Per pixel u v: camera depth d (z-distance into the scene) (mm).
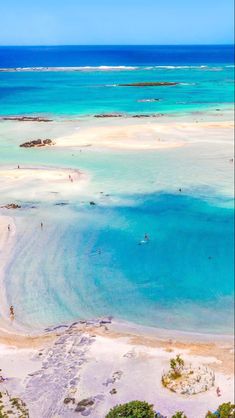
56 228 47688
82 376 27609
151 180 60844
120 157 70438
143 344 31219
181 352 30422
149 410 22938
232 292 37781
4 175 60938
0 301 35750
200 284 38812
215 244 45094
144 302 36438
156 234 46938
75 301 36250
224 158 69875
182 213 51500
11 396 25672
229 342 31891
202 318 34625
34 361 28938
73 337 31688
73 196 55469
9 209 51156
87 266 41156
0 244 44000
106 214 51125
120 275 39969
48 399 25609
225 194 56531
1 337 31375
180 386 26641
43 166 65125
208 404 25453
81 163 67312
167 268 41094
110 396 26016
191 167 65812
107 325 33438
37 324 33250
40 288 37719
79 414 24672
